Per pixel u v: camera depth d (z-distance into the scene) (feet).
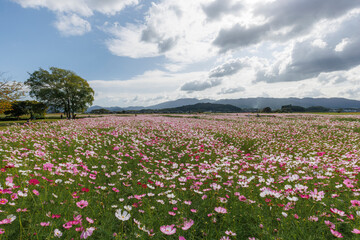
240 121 87.71
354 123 62.49
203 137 39.34
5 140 25.41
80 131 39.19
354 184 13.67
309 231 8.55
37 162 16.46
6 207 8.81
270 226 8.98
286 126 62.85
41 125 47.67
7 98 83.82
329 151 27.12
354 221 9.14
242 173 17.48
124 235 7.87
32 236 7.20
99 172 16.99
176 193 12.69
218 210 8.53
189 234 8.48
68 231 7.67
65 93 141.18
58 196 10.52
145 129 49.21
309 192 11.60
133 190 13.32
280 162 19.80
